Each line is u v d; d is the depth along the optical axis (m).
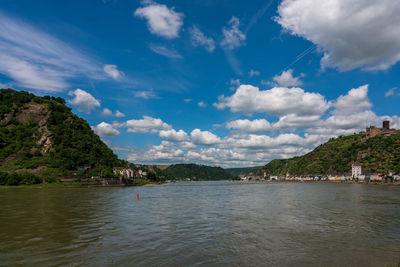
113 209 50.28
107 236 27.66
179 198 79.00
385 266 19.09
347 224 34.66
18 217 39.91
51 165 172.12
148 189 145.38
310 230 30.88
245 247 23.64
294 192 108.56
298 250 22.84
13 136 193.38
